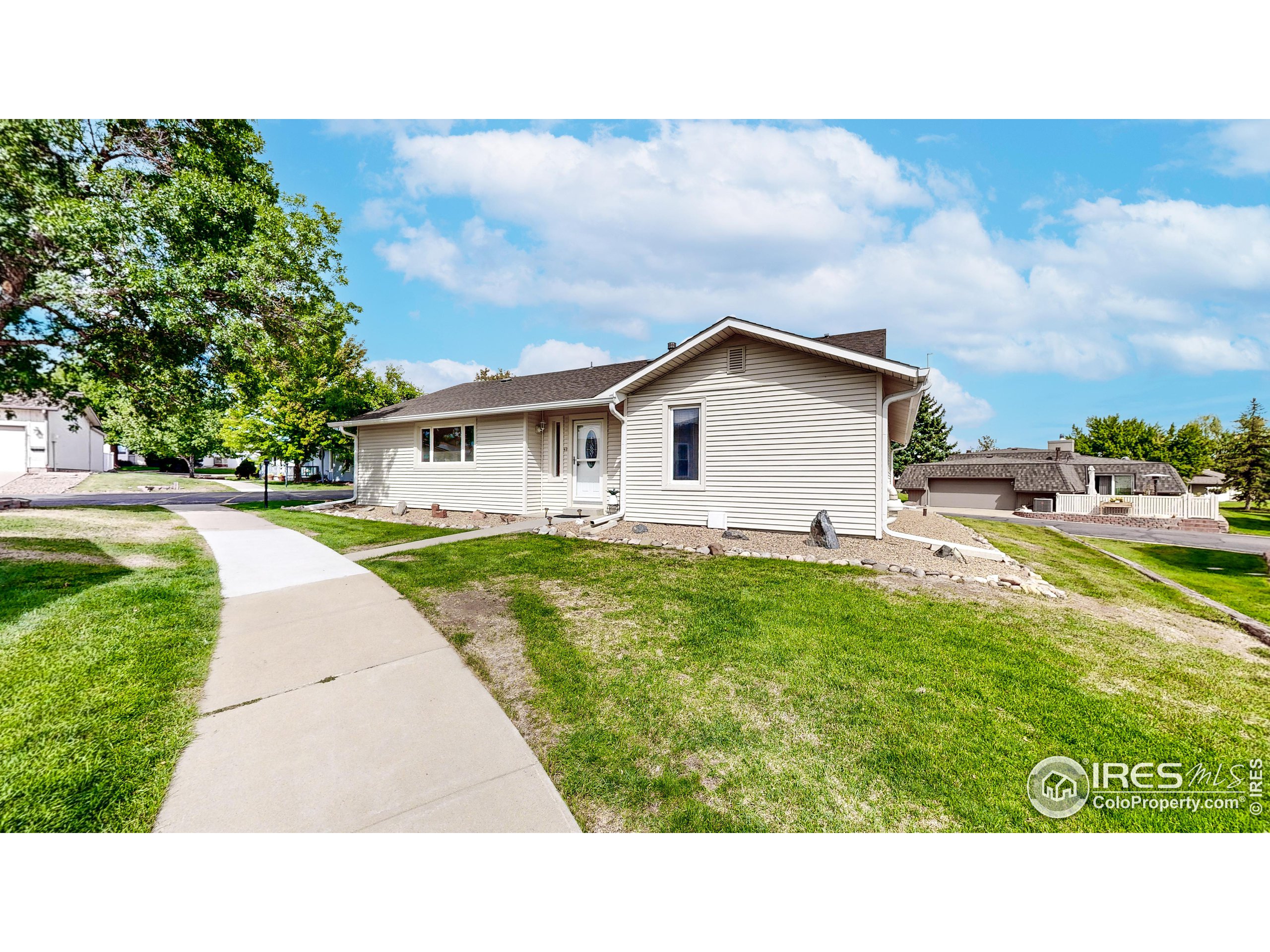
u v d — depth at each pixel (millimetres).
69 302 8484
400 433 14859
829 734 3018
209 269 9930
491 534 9766
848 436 8359
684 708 3285
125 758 2635
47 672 3473
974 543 10836
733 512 9359
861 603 5367
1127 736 3051
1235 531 21734
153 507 13750
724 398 9453
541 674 3762
